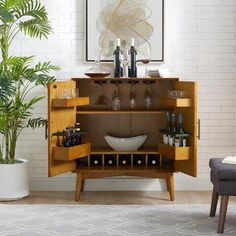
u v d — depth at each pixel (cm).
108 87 543
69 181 552
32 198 523
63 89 497
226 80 548
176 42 544
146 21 541
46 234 423
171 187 516
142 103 544
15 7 514
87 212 475
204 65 546
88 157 528
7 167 508
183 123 512
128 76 527
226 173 421
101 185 552
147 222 450
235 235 422
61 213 473
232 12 543
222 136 552
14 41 543
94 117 545
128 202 510
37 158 550
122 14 539
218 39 545
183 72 546
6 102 503
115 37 540
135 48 541
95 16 541
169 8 542
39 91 545
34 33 520
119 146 526
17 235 421
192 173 494
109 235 422
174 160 524
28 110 545
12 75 503
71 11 542
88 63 545
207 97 549
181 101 490
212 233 426
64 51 544
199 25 544
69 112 509
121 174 517
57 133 491
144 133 545
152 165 535
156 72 526
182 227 439
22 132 548
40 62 545
